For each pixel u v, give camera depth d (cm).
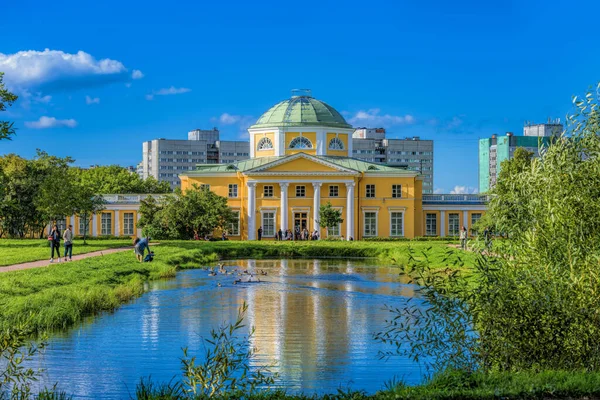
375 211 9806
